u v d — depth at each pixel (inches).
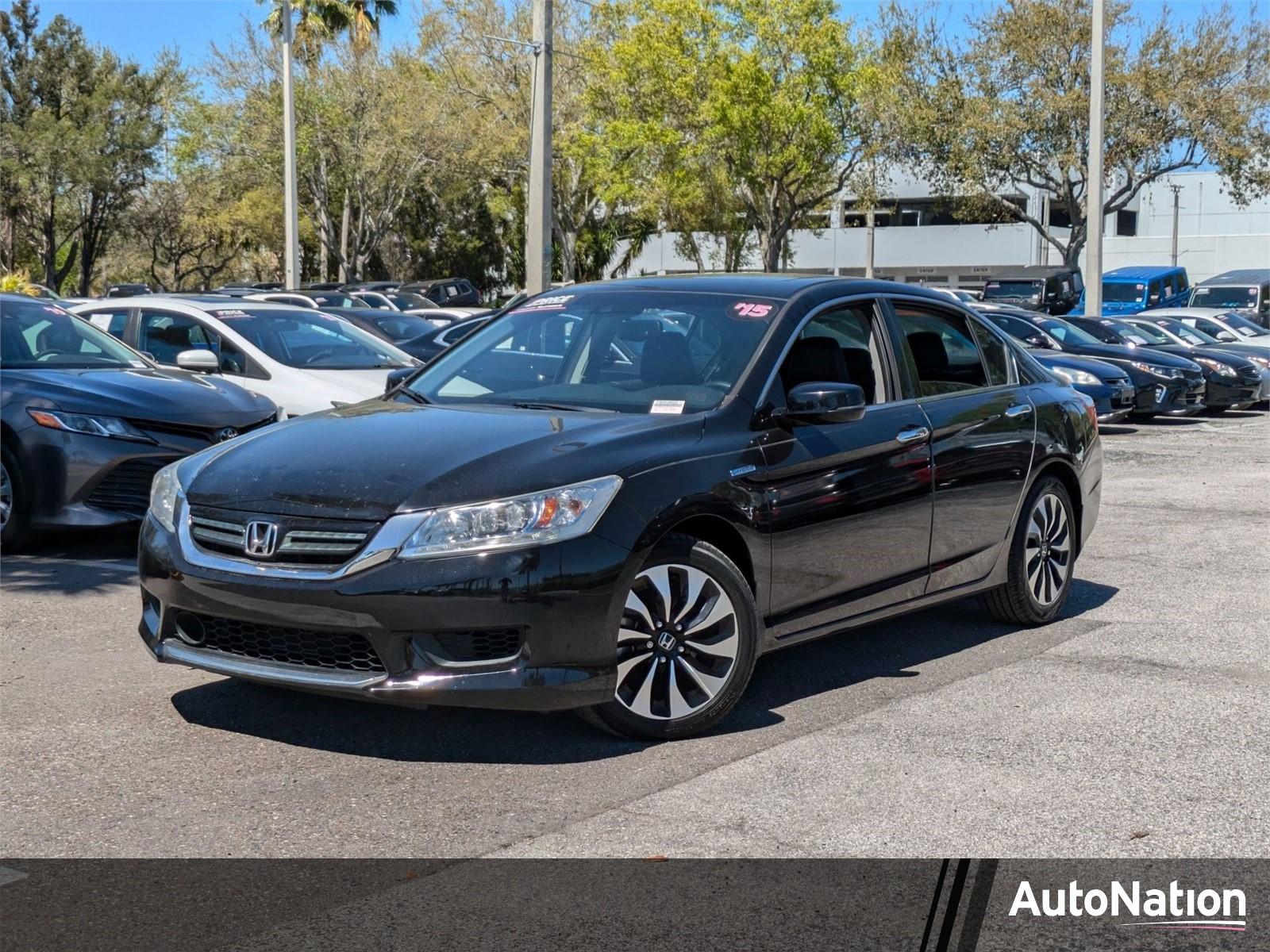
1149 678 225.9
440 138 1737.2
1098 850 153.3
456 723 197.0
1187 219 2608.3
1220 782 175.3
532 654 172.6
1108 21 1526.8
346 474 181.2
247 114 1721.2
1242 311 1471.5
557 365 223.8
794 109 1391.5
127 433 306.7
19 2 2089.1
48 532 325.4
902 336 238.2
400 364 417.7
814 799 167.9
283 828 157.6
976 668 232.4
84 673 222.7
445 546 170.6
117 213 2041.1
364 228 1879.9
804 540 205.2
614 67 1471.5
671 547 186.2
